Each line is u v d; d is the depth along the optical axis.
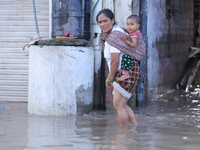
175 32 9.88
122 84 4.16
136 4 6.60
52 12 5.86
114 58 4.05
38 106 5.36
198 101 7.32
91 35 6.13
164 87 8.72
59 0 5.72
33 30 6.75
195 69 9.71
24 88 6.79
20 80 6.79
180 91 9.20
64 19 5.70
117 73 4.20
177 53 10.16
